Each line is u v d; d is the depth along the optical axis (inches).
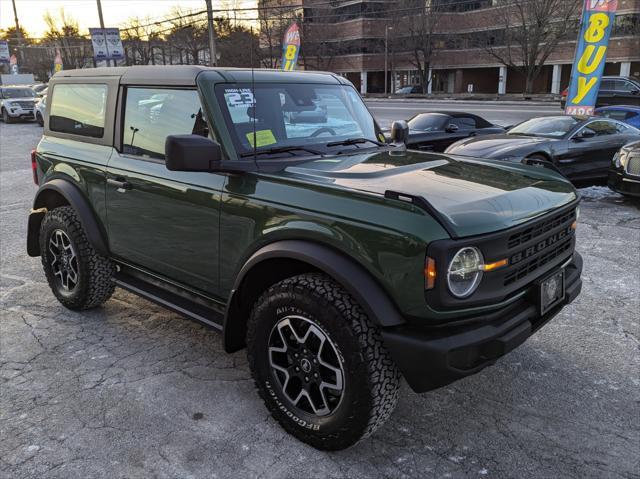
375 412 102.1
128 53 2117.4
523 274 108.9
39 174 181.6
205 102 126.8
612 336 162.7
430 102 1631.4
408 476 106.1
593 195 378.3
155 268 145.9
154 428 120.8
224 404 129.9
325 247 104.3
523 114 1047.6
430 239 92.7
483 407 128.3
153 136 141.9
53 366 147.3
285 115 136.3
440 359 94.7
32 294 198.8
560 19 1716.3
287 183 112.7
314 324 105.8
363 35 2511.1
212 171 115.4
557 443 115.3
